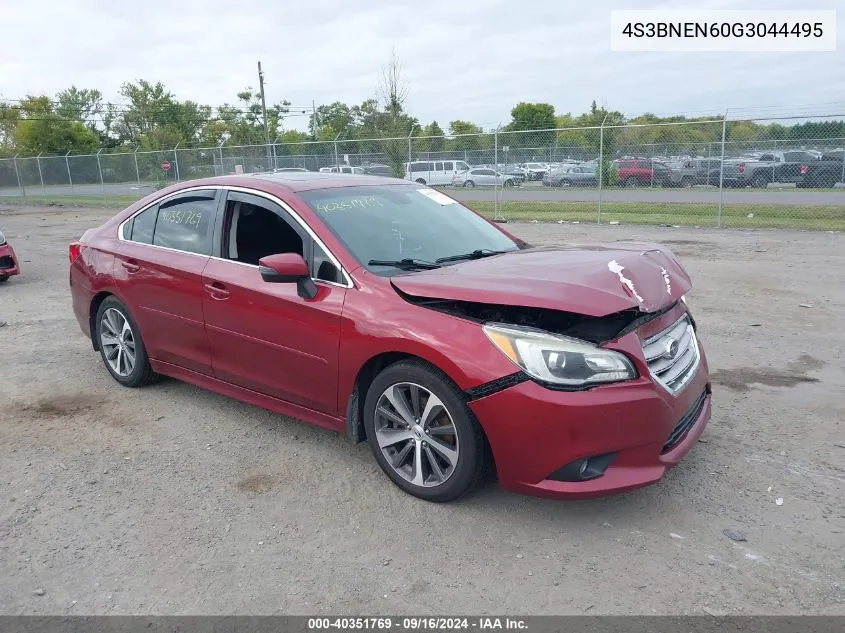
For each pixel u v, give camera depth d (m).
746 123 16.52
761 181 17.94
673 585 2.88
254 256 4.25
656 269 3.60
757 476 3.78
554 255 3.87
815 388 5.13
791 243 12.66
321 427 4.20
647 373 3.18
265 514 3.51
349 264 3.79
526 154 19.77
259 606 2.81
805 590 2.83
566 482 3.15
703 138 17.62
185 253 4.66
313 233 3.98
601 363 3.10
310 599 2.85
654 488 3.67
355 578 2.98
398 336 3.44
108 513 3.54
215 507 3.59
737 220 16.05
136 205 5.29
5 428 4.64
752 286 8.86
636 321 3.35
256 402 4.38
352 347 3.63
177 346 4.77
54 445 4.37
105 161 30.34
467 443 3.31
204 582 2.97
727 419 4.56
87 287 5.42
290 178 4.57
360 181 4.72
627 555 3.10
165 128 57.75
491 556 3.12
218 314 4.35
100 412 4.91
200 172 27.14
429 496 3.54
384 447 3.69
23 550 3.22
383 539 3.27
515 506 3.53
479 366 3.19
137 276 4.93
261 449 4.27
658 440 3.20
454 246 4.30
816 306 7.69
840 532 3.23
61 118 56.19
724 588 2.86
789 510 3.43
